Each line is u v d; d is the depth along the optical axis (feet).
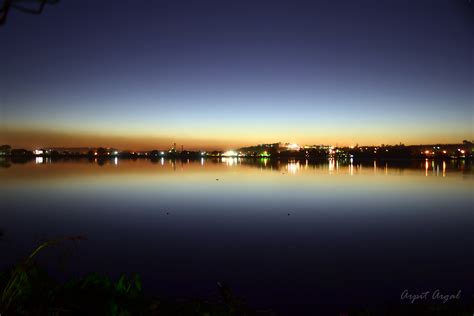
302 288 32.68
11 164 315.37
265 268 38.11
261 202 87.86
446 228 58.08
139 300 15.88
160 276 35.37
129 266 38.14
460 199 93.61
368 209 77.30
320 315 27.35
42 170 219.82
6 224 59.26
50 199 90.07
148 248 45.37
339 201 90.53
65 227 57.31
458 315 19.13
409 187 126.72
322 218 66.85
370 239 50.75
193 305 17.67
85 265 38.01
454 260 40.83
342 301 30.01
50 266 35.06
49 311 13.07
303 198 96.07
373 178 169.27
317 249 45.39
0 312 12.24
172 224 60.80
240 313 18.60
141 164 363.97
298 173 209.56
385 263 39.83
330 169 262.26
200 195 101.81
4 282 14.89
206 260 40.47
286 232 55.01
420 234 53.88
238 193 107.45
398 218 66.74
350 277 35.58
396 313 21.29
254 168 278.05
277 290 32.24
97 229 56.24
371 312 21.89
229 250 44.60
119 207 78.48
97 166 289.74
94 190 111.65
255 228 57.88
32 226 57.77
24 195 97.25
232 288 32.55
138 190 113.80
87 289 15.46
